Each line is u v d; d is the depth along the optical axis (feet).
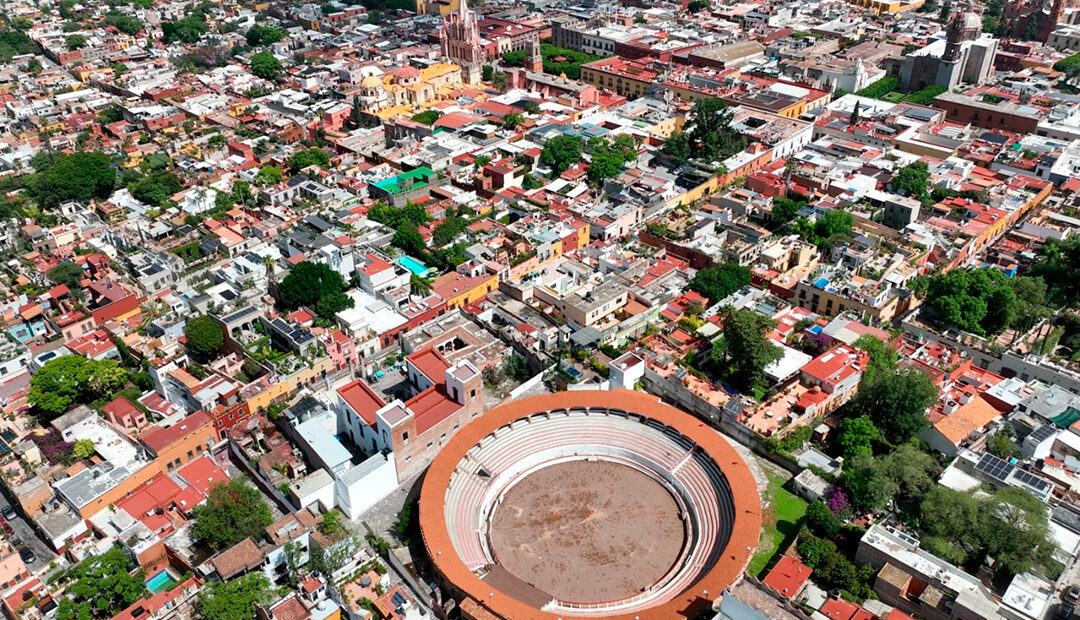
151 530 450.30
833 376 533.96
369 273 652.07
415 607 416.67
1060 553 407.85
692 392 544.62
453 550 435.12
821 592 415.03
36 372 552.41
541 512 487.61
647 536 470.80
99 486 469.16
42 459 507.30
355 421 513.45
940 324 605.31
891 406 499.10
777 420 522.06
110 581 407.64
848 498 456.86
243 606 385.70
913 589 410.31
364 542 464.24
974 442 490.08
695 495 485.97
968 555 422.82
